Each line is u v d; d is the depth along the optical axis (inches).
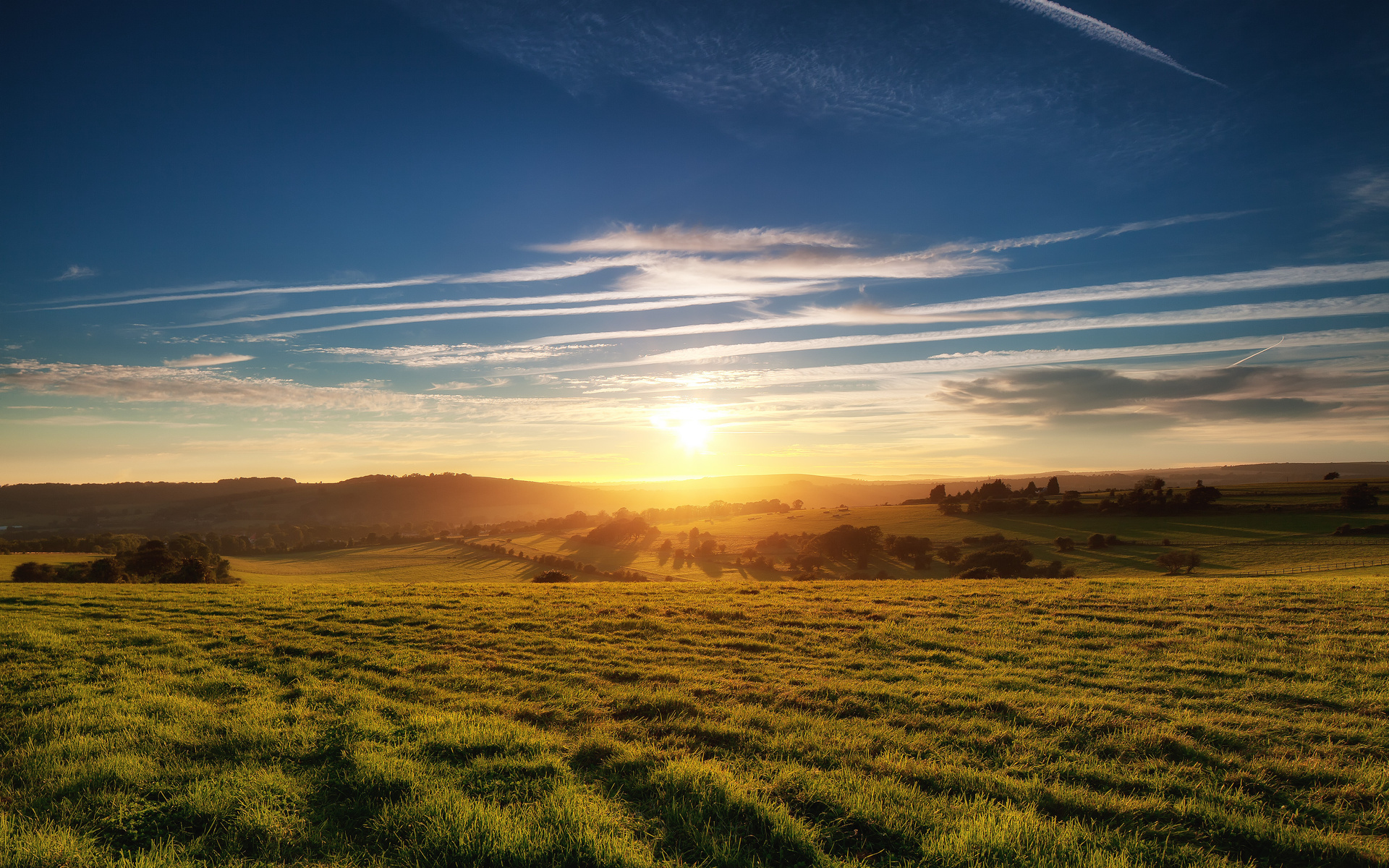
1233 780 307.4
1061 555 3885.3
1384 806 279.0
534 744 342.0
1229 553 3476.9
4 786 295.6
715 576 4544.8
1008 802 277.0
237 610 795.4
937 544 4736.7
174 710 403.9
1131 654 542.9
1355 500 4286.4
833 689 454.3
